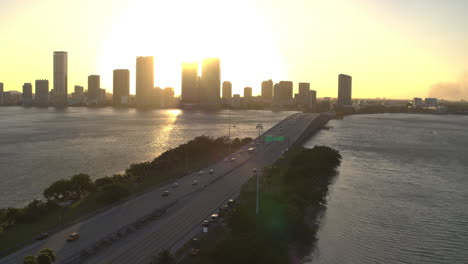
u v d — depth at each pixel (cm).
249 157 18612
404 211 12000
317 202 12356
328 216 11369
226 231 8769
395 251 9106
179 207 10456
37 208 10156
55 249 7612
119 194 11200
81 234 8400
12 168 17988
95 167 18512
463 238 9944
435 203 12938
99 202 11062
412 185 15412
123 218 9431
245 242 7981
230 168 15812
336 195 13712
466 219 11375
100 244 7825
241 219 9056
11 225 9200
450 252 9119
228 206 10406
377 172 17862
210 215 9788
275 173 14338
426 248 9288
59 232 8512
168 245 7931
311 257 8625
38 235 8225
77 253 7388
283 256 8162
